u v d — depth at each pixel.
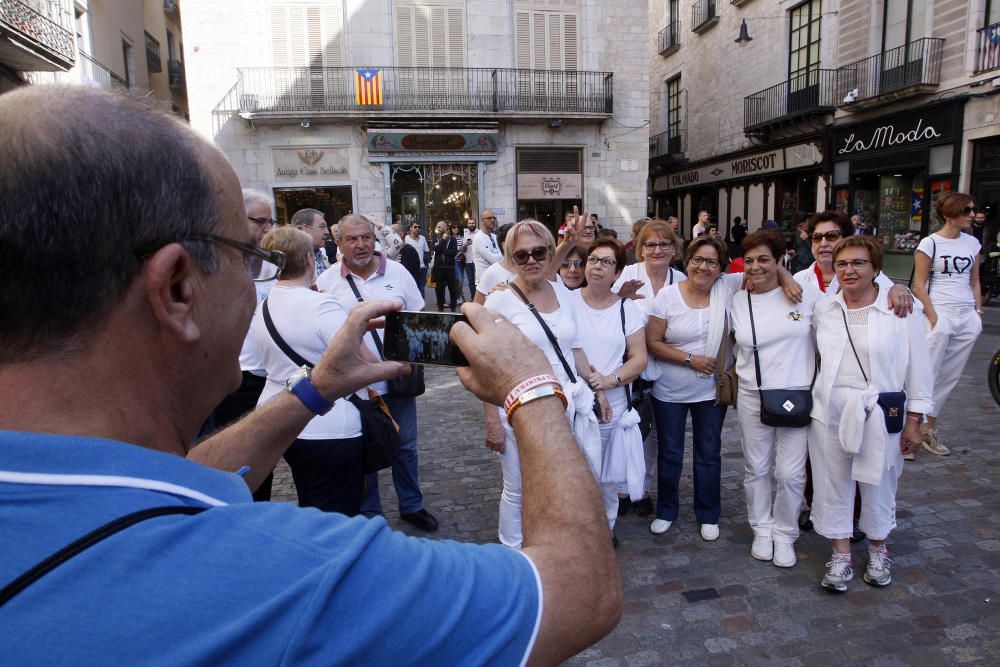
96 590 0.54
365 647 0.58
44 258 0.61
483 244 11.22
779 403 3.45
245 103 18.64
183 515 0.61
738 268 6.31
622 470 3.62
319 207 19.83
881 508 3.34
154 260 0.67
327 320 2.82
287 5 18.69
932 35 15.33
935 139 15.30
